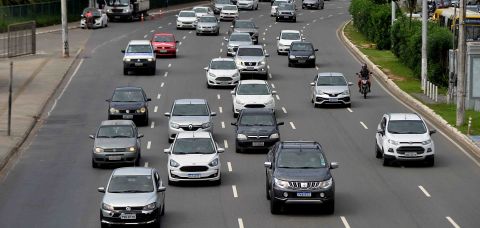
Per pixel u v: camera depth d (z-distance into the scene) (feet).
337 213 257.55
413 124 322.34
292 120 404.98
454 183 293.64
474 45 428.97
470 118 367.25
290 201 250.37
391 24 619.26
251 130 338.75
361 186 290.56
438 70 489.67
